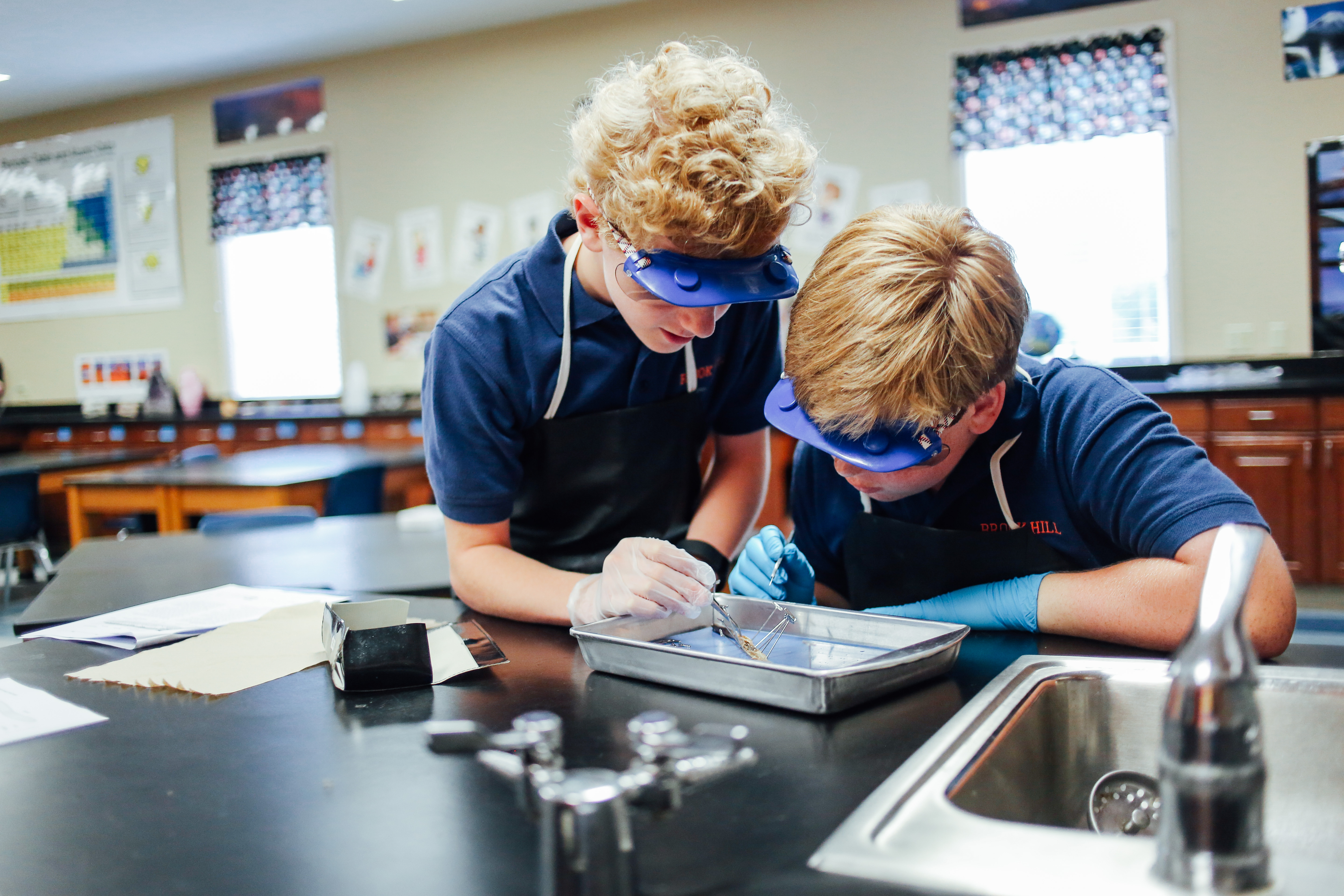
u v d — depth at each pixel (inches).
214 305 279.3
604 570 42.1
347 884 21.7
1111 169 196.1
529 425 52.0
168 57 246.1
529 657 40.5
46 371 305.0
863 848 21.9
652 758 20.5
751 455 60.5
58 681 39.2
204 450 202.2
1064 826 32.9
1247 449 164.2
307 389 274.5
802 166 36.4
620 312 46.8
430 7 220.5
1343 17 175.0
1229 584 20.1
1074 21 192.4
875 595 49.1
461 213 249.3
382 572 77.4
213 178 274.7
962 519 47.1
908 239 36.7
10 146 298.8
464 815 25.2
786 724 30.9
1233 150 184.4
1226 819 19.3
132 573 77.3
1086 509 43.8
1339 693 31.3
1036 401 44.9
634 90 36.6
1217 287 187.8
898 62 205.6
